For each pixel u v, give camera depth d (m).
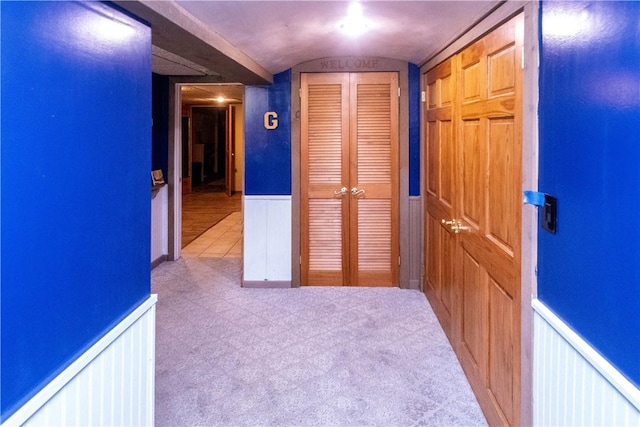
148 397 1.77
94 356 1.35
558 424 1.42
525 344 1.71
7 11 0.98
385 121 4.14
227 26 2.46
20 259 1.04
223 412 2.30
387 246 4.25
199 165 13.82
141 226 1.71
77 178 1.27
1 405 0.98
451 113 2.94
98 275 1.39
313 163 4.21
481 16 2.23
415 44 3.30
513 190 1.85
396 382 2.58
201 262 5.27
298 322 3.46
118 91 1.51
